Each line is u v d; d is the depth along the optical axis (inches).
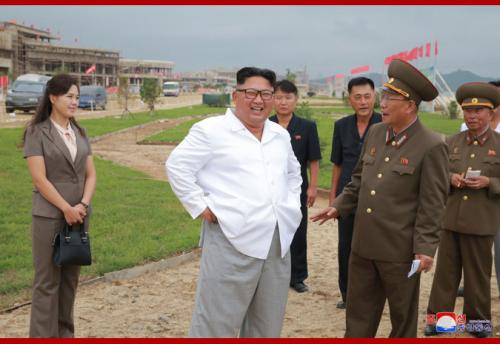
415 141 154.8
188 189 142.7
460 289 245.0
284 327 205.6
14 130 880.3
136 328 201.2
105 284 245.4
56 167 170.2
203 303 145.8
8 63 3122.5
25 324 199.5
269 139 149.1
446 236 202.5
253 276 144.7
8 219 338.6
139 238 304.7
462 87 200.5
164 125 1256.8
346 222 219.1
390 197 155.9
